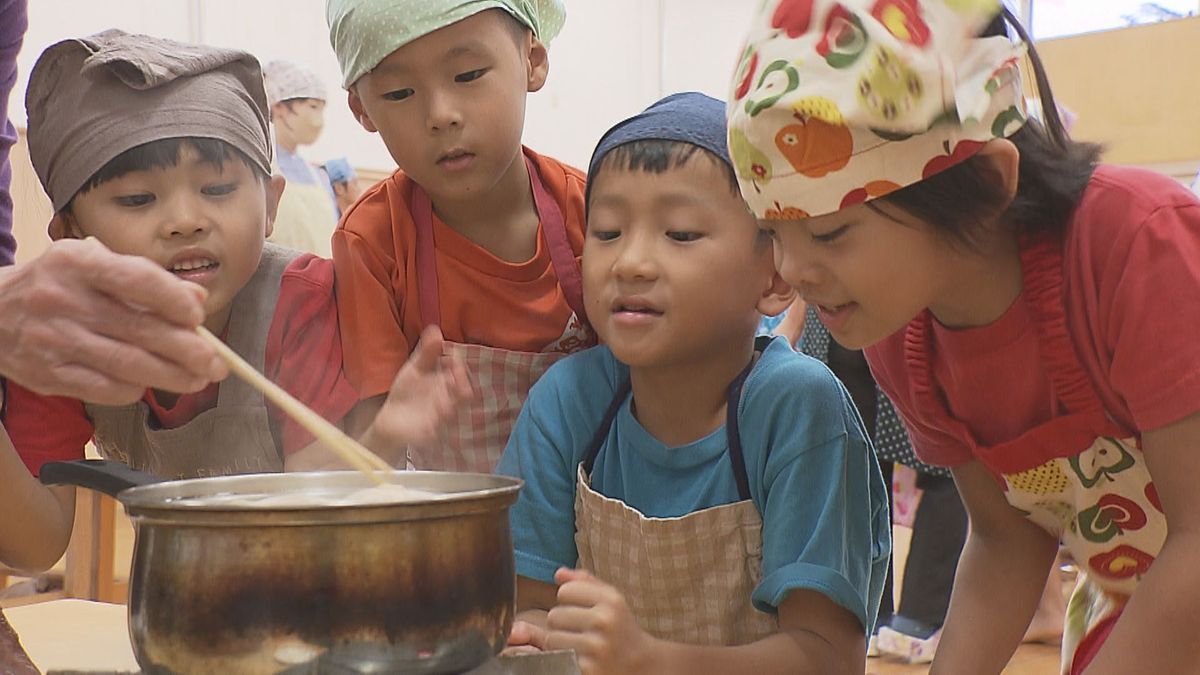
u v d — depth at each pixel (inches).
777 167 32.9
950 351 39.2
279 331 49.9
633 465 43.9
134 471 28.7
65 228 48.1
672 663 35.7
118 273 26.0
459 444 51.2
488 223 53.9
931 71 31.4
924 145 31.9
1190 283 32.7
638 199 41.3
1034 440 38.8
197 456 49.4
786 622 39.5
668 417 43.6
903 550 139.3
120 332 26.7
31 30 150.1
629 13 227.6
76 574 92.2
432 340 45.4
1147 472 37.7
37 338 27.0
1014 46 33.6
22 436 46.6
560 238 53.4
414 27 47.9
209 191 46.2
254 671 23.4
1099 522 40.1
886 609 115.7
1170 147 194.2
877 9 31.9
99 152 45.0
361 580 23.6
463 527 25.1
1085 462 38.5
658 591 41.8
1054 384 36.7
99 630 39.5
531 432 45.3
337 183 159.6
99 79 45.7
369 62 49.1
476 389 51.6
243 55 49.4
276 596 23.4
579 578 36.1
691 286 40.7
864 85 31.5
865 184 32.1
